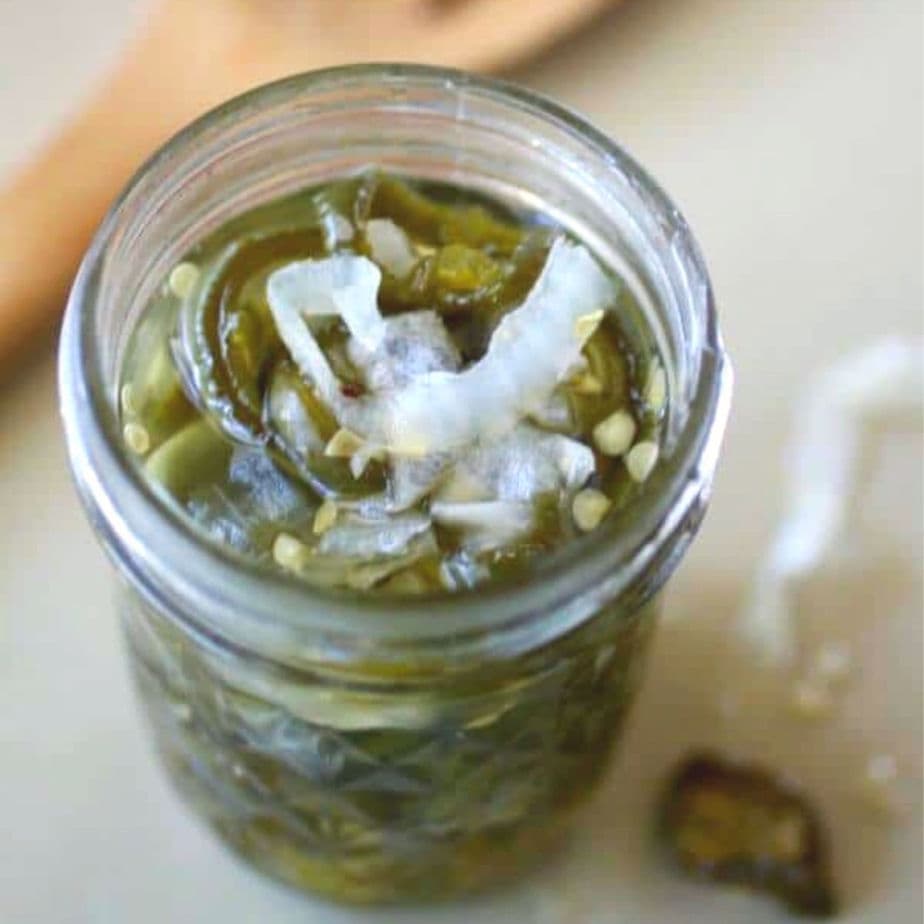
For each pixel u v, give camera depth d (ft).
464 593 0.82
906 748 1.13
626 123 1.26
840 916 1.10
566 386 0.94
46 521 1.15
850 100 1.27
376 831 1.01
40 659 1.13
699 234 1.24
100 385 0.85
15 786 1.11
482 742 0.94
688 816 1.11
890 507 1.18
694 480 0.86
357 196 0.97
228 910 1.10
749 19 1.28
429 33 1.25
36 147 1.23
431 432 0.90
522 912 1.10
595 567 0.83
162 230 0.94
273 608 0.82
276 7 1.24
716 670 1.15
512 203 1.00
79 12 1.26
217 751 1.00
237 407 0.92
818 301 1.22
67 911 1.09
